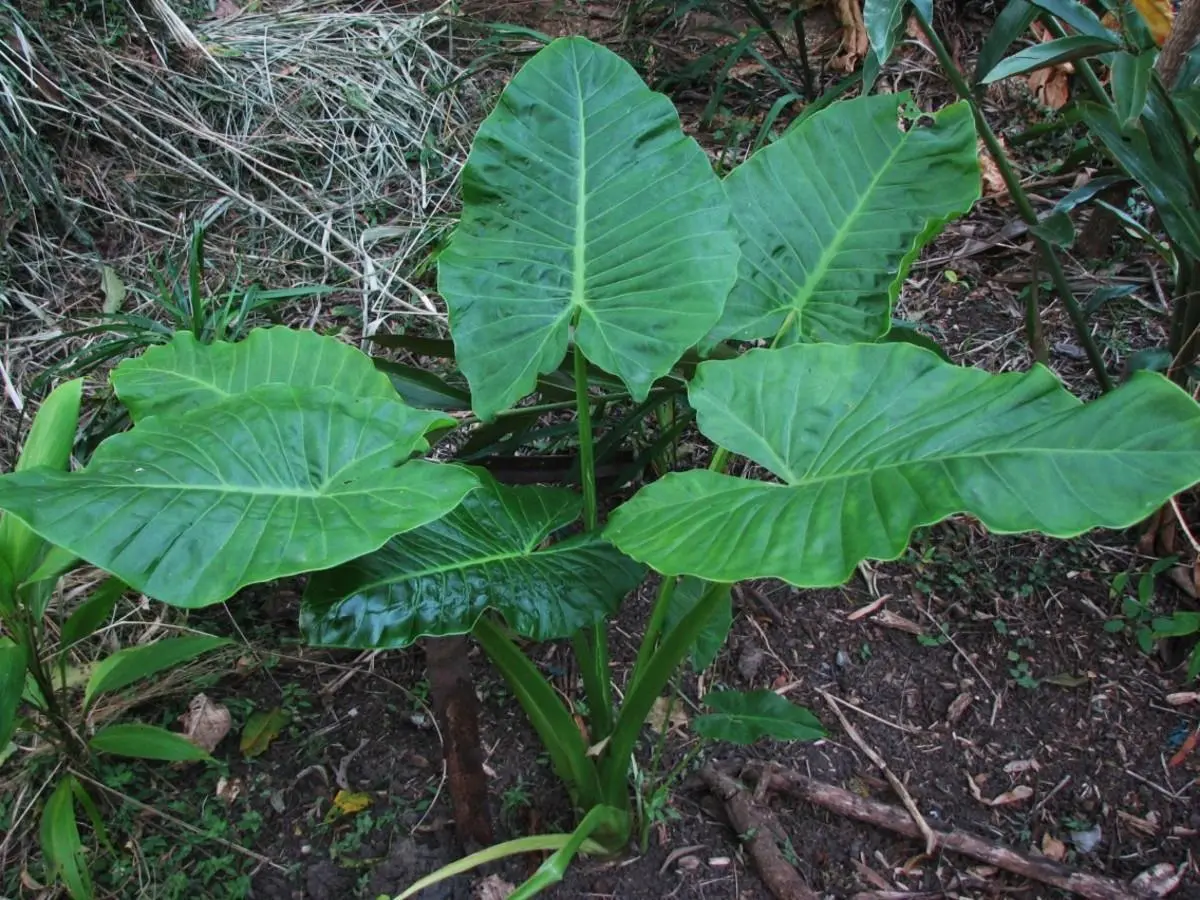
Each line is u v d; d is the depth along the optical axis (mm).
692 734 1964
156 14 3326
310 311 2811
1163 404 1062
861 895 1729
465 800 1671
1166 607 2160
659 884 1729
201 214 3043
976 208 3205
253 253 2965
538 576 1443
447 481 1272
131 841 1729
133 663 1708
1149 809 1853
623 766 1644
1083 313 2209
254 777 1867
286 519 1219
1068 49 1855
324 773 1875
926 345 1988
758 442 1358
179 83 3242
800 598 2238
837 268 1797
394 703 2004
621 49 3713
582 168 1687
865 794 1883
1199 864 1765
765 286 1802
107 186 3014
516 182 1677
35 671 1680
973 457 1130
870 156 1876
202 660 2033
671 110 1699
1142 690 2037
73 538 1134
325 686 2033
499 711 1985
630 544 1250
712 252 1582
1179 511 2117
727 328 1768
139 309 2758
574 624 1402
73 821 1585
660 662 1483
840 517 1146
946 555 2307
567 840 1494
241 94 3301
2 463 2346
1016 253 3039
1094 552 2291
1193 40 1911
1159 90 1845
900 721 2008
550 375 2131
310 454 1334
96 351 2391
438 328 2748
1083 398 2545
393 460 1336
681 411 2355
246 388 1677
